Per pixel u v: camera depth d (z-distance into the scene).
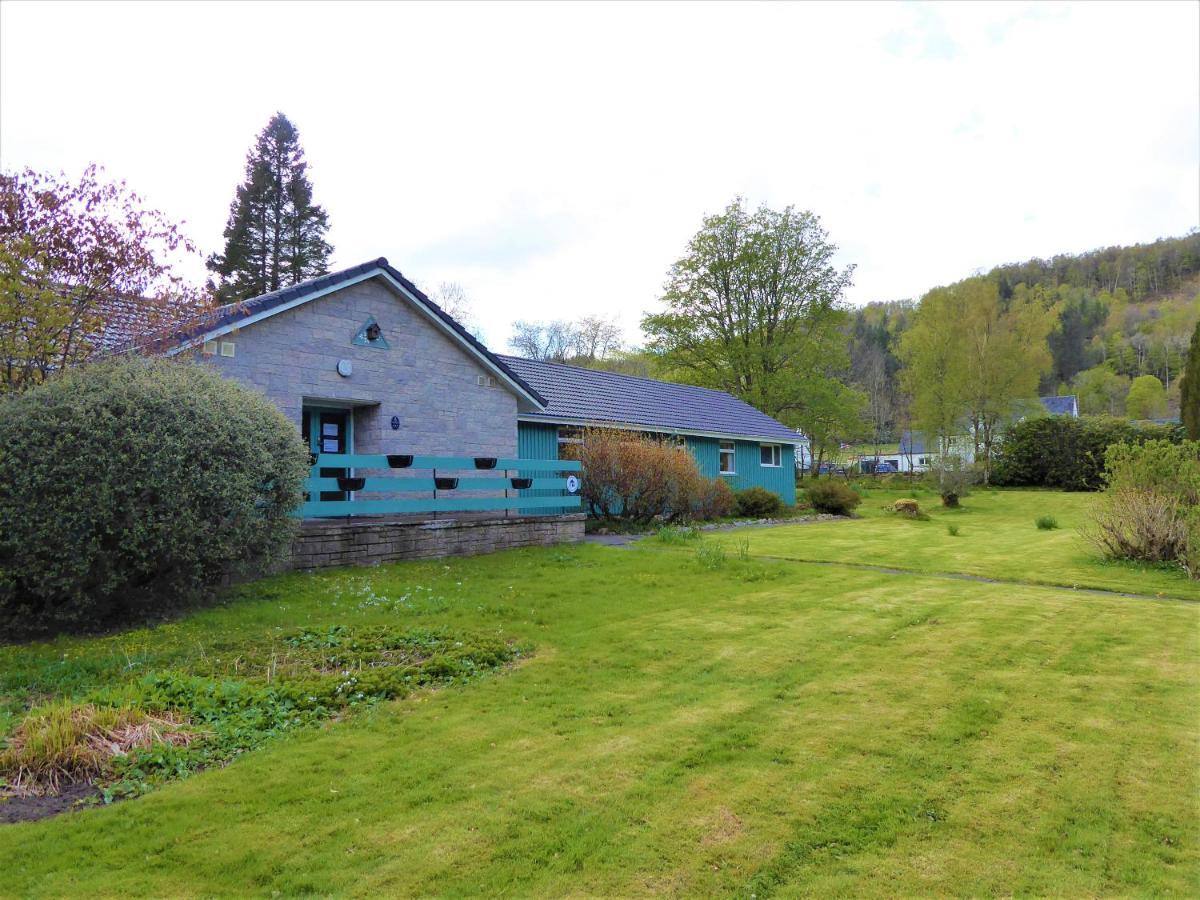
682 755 3.96
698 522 19.11
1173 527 11.20
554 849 3.04
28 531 6.23
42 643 6.43
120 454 6.50
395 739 4.21
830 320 38.06
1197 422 30.88
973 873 2.88
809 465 49.31
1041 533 17.23
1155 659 5.89
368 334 12.69
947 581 9.84
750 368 38.44
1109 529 12.10
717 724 4.44
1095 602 8.37
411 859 2.96
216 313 9.57
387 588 8.59
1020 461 36.28
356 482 10.50
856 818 3.29
